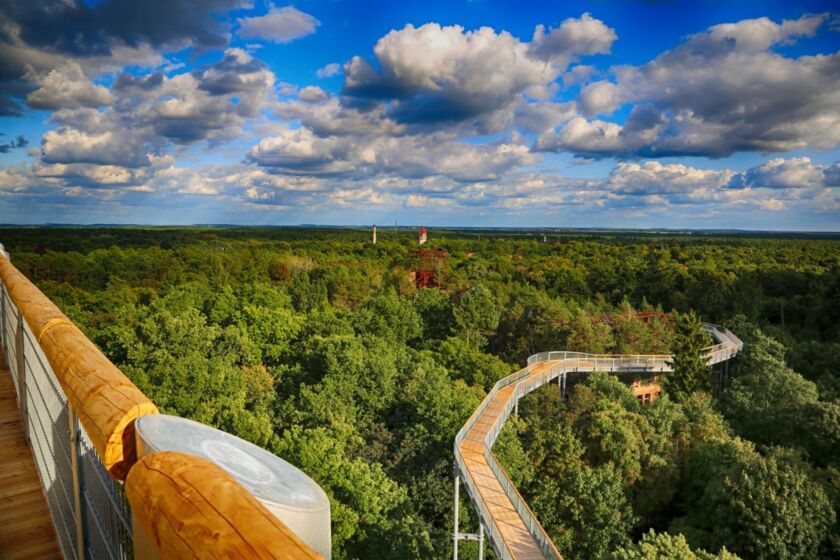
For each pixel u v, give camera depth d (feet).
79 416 7.06
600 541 87.15
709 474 95.55
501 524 61.16
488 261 353.92
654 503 98.73
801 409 119.03
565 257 396.16
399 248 430.20
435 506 88.74
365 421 112.98
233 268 301.63
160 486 4.23
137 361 128.36
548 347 180.65
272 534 3.30
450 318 201.57
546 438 104.63
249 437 90.38
